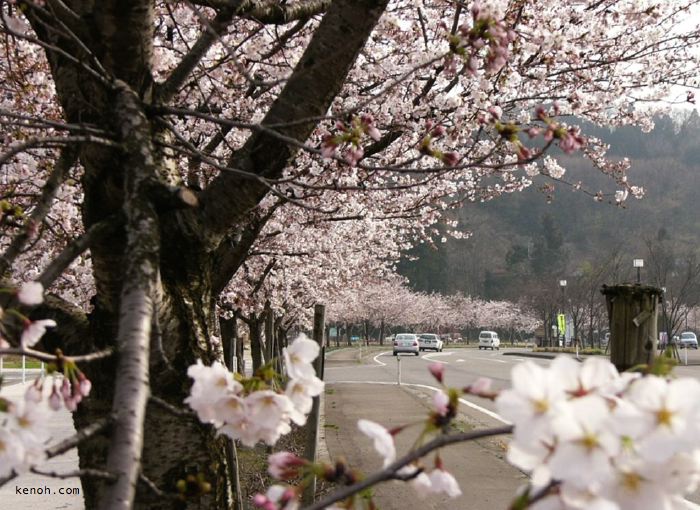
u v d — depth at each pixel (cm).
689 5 672
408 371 2747
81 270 706
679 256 5822
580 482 105
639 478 110
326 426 1117
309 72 313
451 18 677
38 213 265
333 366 3159
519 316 7488
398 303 6081
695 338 5716
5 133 471
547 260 7831
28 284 189
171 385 293
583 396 113
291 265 1177
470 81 600
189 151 285
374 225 1010
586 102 655
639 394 110
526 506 115
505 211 9400
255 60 542
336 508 153
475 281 8431
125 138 263
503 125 249
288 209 840
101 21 292
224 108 619
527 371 114
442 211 921
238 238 496
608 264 4600
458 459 814
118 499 156
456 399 149
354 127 250
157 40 586
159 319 289
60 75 307
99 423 163
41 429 156
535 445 112
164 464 292
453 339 7831
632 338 501
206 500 296
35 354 176
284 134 314
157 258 229
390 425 1112
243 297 974
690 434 105
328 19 314
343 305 3291
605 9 673
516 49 561
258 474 764
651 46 695
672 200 8081
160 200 250
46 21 305
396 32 614
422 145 260
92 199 295
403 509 612
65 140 238
